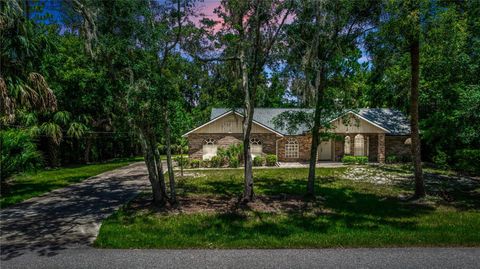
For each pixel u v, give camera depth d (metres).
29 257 5.33
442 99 16.27
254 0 9.26
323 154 26.48
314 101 10.54
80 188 14.09
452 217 8.13
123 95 8.95
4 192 12.71
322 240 6.04
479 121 10.59
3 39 10.76
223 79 11.34
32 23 11.43
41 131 23.75
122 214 8.76
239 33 10.07
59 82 25.00
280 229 6.97
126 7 8.42
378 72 12.11
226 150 23.83
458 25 10.34
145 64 8.83
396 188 13.16
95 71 10.25
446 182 14.65
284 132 25.02
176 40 9.72
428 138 19.28
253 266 4.88
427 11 9.42
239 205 9.91
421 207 9.51
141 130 9.53
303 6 9.18
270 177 16.89
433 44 11.29
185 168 22.64
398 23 9.26
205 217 8.29
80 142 30.94
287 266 4.86
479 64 11.02
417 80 10.68
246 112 10.52
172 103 9.25
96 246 5.87
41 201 10.98
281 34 9.87
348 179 15.98
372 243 5.86
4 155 13.15
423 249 5.57
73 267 4.87
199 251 5.57
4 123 15.03
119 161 33.50
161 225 7.43
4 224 7.77
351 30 10.60
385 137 25.53
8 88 11.15
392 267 4.79
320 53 10.52
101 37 8.44
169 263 5.01
